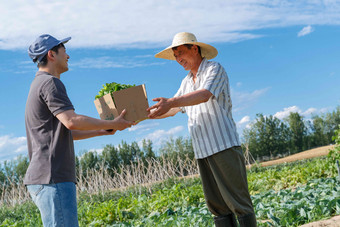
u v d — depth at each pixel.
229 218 3.15
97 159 21.95
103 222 6.77
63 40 2.56
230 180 2.93
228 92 3.09
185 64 3.25
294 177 8.24
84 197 10.96
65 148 2.32
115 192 11.34
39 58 2.47
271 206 4.98
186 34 3.18
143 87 2.74
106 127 2.45
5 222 8.02
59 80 2.38
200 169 3.18
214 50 3.22
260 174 10.06
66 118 2.25
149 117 2.74
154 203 7.21
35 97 2.34
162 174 12.35
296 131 29.94
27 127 2.41
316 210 4.44
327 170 7.79
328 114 30.50
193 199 7.42
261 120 29.30
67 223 2.23
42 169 2.25
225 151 2.94
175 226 4.87
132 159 21.88
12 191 13.45
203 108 3.05
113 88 2.87
